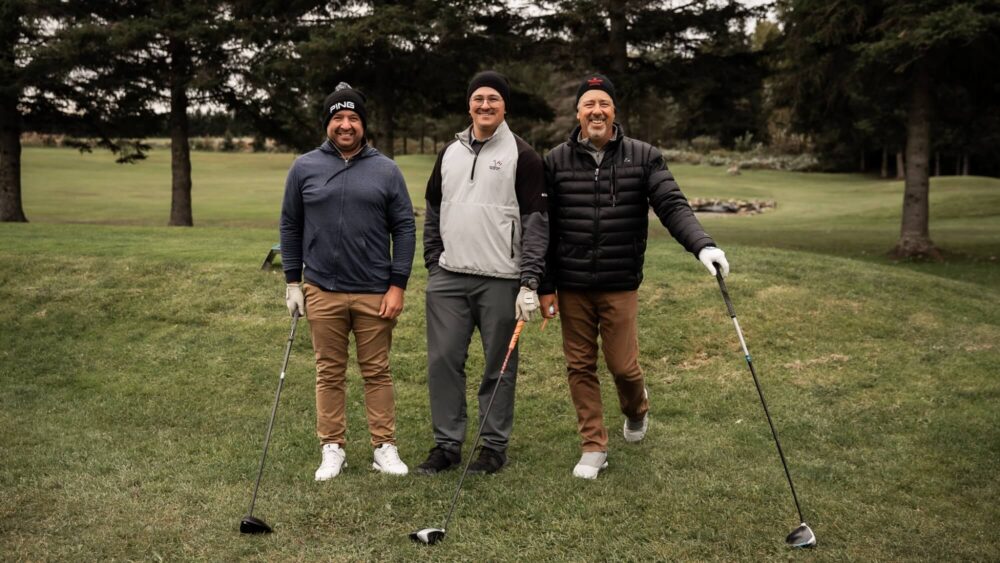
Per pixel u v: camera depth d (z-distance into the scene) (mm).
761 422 5070
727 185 47906
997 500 3855
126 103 19094
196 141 72688
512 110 21344
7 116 19797
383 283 4246
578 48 18500
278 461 4383
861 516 3648
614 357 4281
